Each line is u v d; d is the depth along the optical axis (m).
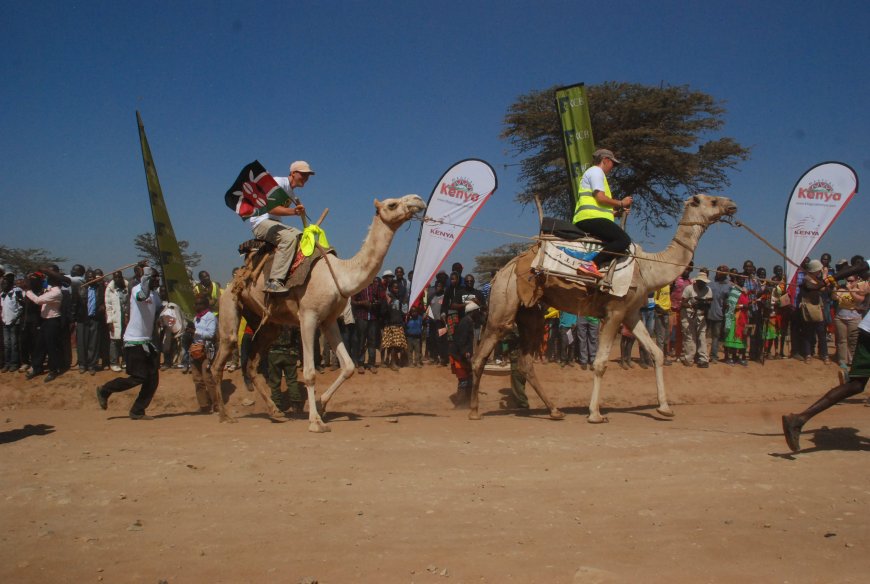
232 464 7.27
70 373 13.72
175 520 5.57
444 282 15.52
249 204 9.79
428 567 4.57
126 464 7.24
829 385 15.20
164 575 4.52
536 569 4.53
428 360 16.11
